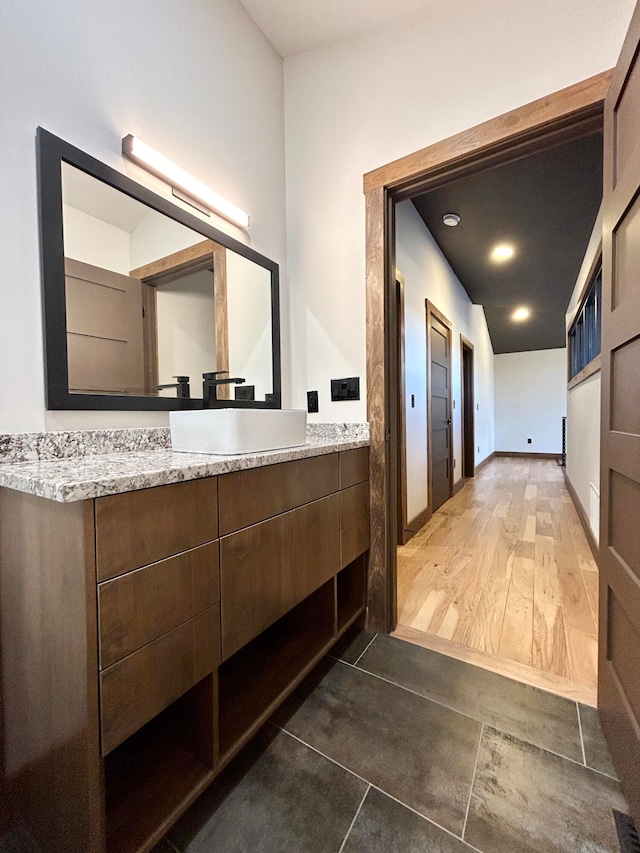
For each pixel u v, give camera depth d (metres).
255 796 0.99
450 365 4.41
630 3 1.25
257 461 1.07
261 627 1.09
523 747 1.13
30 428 1.04
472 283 4.91
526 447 8.51
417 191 1.74
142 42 1.32
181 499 0.86
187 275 1.50
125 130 1.27
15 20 1.00
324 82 1.89
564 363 8.09
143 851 0.79
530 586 2.17
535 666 1.49
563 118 1.34
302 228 1.97
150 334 1.38
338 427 1.84
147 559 0.79
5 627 0.91
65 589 0.73
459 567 2.45
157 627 0.81
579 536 3.05
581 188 2.72
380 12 1.64
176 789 0.91
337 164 1.85
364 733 1.18
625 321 1.03
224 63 1.64
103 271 1.22
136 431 1.29
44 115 1.06
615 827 0.91
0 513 0.90
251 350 1.81
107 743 0.73
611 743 1.09
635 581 0.96
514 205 2.98
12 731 0.91
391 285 1.79
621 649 1.06
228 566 0.98
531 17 1.39
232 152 1.69
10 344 1.00
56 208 1.09
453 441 4.61
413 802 0.97
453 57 1.54
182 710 1.02
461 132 1.52
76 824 0.75
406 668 1.49
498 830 0.90
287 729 1.20
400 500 2.84
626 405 1.03
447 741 1.15
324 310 1.91
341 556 1.52
